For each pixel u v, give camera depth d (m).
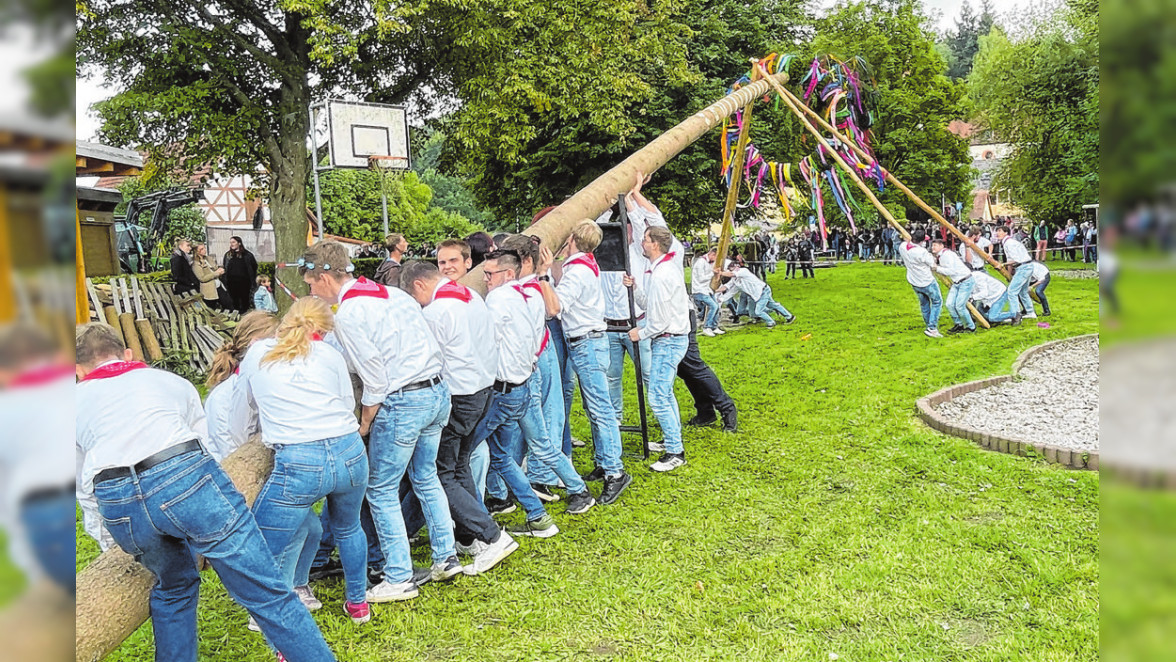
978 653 3.26
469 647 3.54
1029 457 5.65
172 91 12.62
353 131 12.68
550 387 5.16
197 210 29.06
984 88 28.62
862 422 6.80
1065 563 3.95
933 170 25.66
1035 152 25.62
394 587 3.96
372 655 3.50
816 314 13.79
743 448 6.27
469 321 4.13
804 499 5.08
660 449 6.40
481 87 13.53
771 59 9.83
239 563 2.78
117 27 13.16
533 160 18.02
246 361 3.42
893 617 3.58
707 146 18.05
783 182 9.64
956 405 7.29
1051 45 24.22
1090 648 3.22
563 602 3.89
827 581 3.95
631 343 6.47
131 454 2.65
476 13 12.77
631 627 3.63
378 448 3.84
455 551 4.30
